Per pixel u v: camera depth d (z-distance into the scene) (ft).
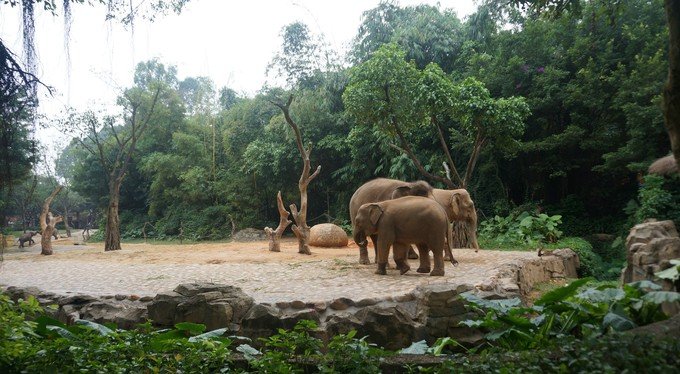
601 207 76.33
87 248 83.35
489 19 69.41
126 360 16.42
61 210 183.52
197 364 16.74
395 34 84.28
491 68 74.59
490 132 58.85
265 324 24.56
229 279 36.37
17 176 22.07
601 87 67.46
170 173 118.62
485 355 15.64
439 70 58.29
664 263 22.44
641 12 69.10
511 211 73.05
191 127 128.67
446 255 43.73
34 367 14.92
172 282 35.76
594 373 11.67
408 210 35.50
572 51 70.49
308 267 42.14
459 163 79.92
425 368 15.62
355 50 91.97
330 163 97.45
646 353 12.32
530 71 72.79
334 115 93.35
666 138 61.21
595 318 18.56
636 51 67.00
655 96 55.77
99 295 29.04
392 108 58.44
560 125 75.25
